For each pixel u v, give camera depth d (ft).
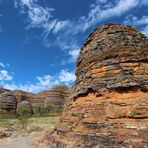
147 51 63.87
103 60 66.18
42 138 102.78
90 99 65.36
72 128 66.33
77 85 76.43
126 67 61.52
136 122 52.75
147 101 54.85
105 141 53.62
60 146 67.62
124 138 51.42
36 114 252.42
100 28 74.18
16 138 126.82
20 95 346.95
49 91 298.76
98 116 59.31
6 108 225.56
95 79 65.67
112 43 66.49
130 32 68.59
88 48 75.72
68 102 83.66
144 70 60.80
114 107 57.06
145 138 49.39
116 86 59.36
